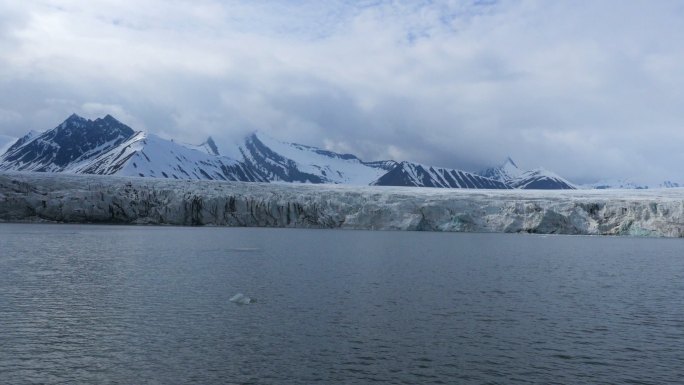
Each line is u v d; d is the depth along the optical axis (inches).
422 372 976.3
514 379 951.6
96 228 4960.6
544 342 1190.9
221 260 2655.0
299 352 1075.3
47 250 2874.0
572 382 944.3
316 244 3937.0
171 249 3186.5
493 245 4288.9
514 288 1937.7
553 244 4571.9
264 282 1947.6
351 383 914.1
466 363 1032.2
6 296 1585.9
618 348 1151.6
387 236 5310.0
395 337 1202.6
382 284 1961.1
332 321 1337.4
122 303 1514.5
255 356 1045.2
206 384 897.5
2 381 900.0
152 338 1160.2
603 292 1879.9
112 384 893.8
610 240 5457.7
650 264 2906.0
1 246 3016.7
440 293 1786.4
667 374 991.6
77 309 1427.2
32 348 1079.0
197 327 1256.2
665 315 1489.9
